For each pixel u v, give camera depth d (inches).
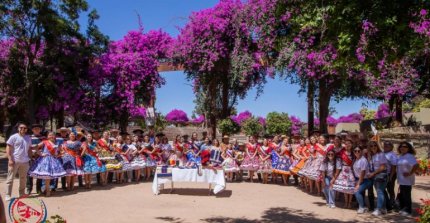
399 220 309.7
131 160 506.6
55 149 399.2
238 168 531.5
